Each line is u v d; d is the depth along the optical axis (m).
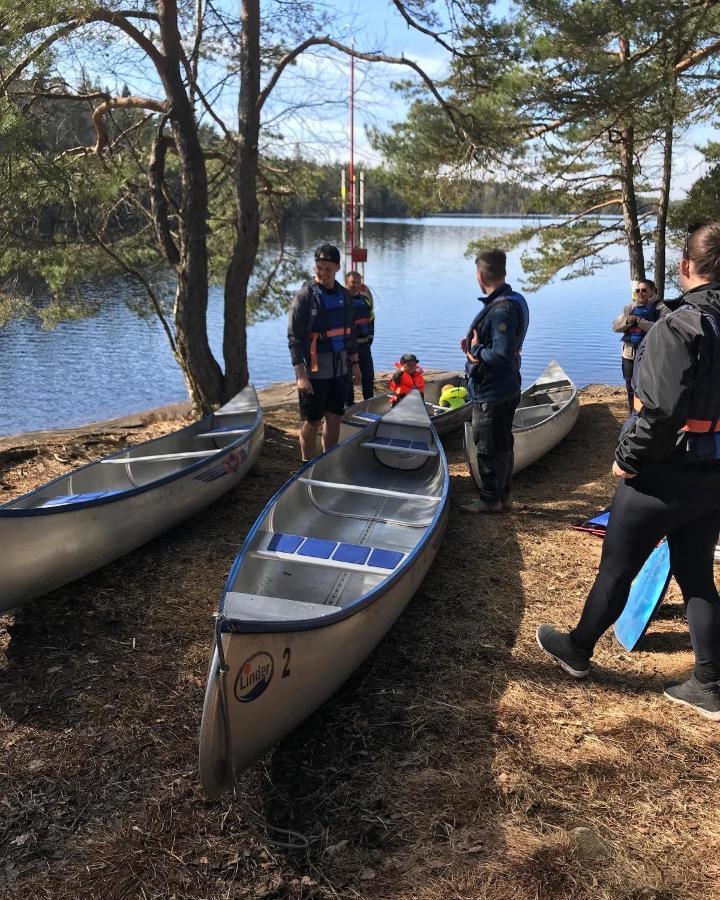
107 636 3.74
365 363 8.62
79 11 6.50
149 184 8.45
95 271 9.31
